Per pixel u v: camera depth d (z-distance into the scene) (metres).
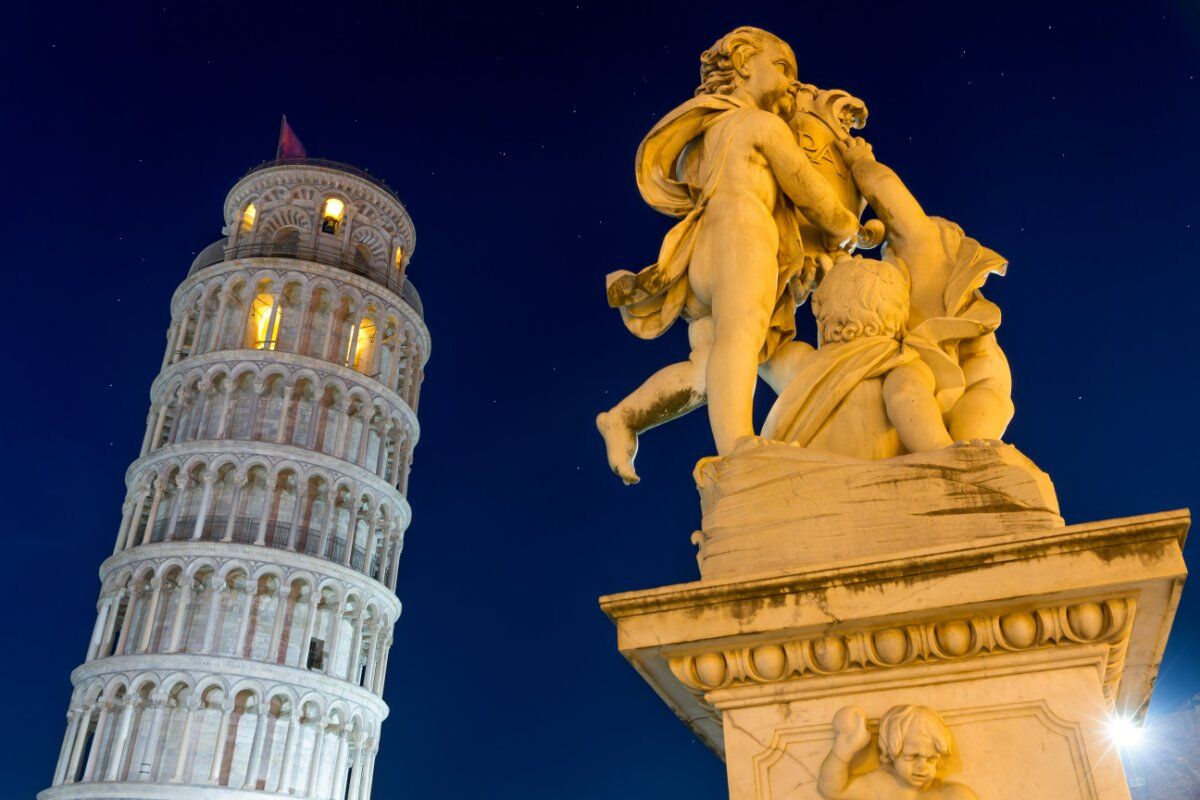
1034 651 2.02
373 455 50.84
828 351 2.88
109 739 42.06
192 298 52.97
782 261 3.28
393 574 50.34
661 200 3.39
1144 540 1.95
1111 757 1.89
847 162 3.56
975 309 2.98
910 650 2.06
